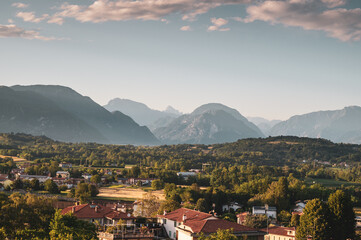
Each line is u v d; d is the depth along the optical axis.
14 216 111.19
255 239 117.69
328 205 155.25
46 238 97.50
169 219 132.00
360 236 159.62
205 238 101.38
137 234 119.69
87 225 111.88
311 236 147.12
